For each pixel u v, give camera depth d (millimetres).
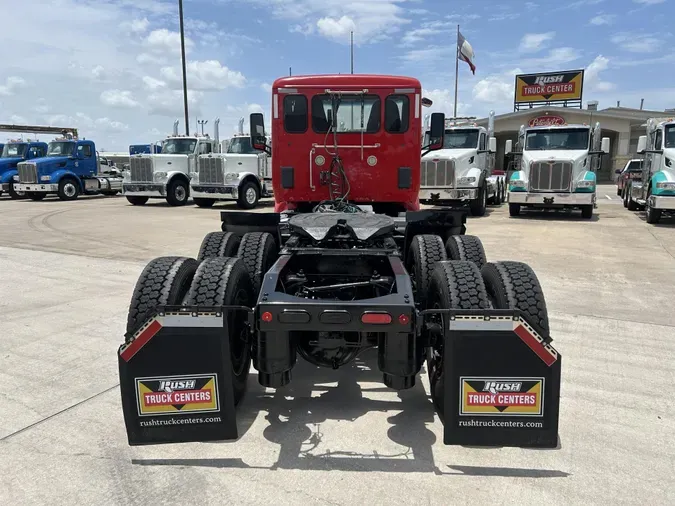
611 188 31094
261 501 2607
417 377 4219
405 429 3355
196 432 2936
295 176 6227
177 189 19703
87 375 4156
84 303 6230
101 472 2859
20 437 3215
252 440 3209
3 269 8180
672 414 3520
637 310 5891
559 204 14594
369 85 5938
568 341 4898
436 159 15164
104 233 12039
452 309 2896
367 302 3016
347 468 2904
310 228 4090
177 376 2877
